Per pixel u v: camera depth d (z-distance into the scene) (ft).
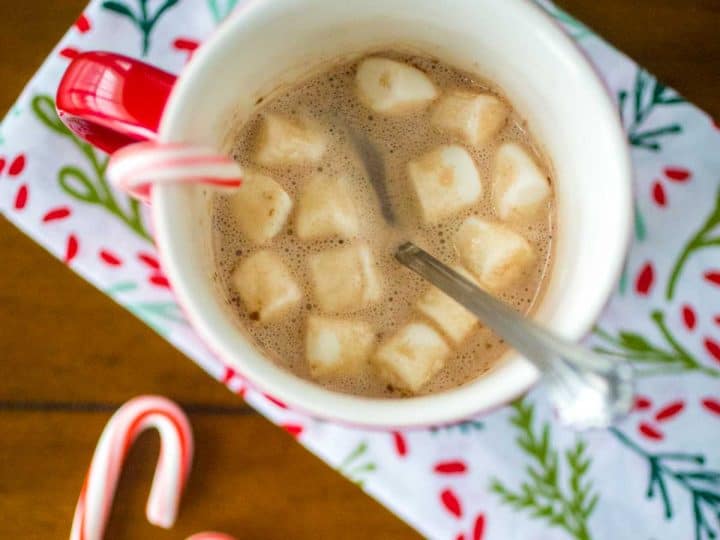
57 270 1.06
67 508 1.07
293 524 1.05
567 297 0.85
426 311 0.95
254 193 0.96
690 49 1.07
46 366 1.06
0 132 1.02
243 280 0.95
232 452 1.06
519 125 0.97
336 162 0.99
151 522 1.07
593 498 1.01
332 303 0.96
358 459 1.01
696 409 1.01
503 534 1.00
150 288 1.01
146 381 1.06
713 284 1.03
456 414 0.81
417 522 1.00
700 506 1.01
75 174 1.02
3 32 1.07
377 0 0.89
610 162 0.85
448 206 0.98
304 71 0.96
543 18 0.87
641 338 1.02
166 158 0.81
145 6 1.03
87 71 0.85
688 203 1.03
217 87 0.87
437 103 0.99
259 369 0.82
